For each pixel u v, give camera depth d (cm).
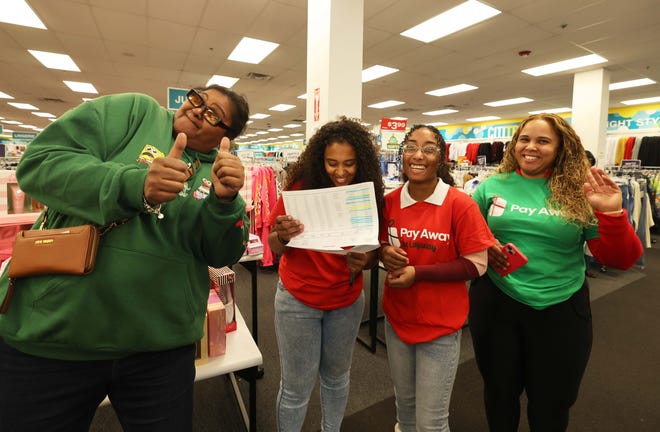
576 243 115
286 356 121
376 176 117
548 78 711
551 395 116
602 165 659
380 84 773
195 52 584
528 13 426
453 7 411
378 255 126
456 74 689
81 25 479
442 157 113
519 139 123
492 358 124
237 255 90
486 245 106
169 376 82
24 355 71
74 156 70
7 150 661
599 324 286
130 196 65
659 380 210
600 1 395
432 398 109
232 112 87
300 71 686
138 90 873
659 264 459
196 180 86
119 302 72
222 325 126
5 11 444
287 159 538
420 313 111
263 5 412
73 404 75
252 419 131
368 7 411
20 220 149
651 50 546
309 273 115
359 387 202
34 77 764
